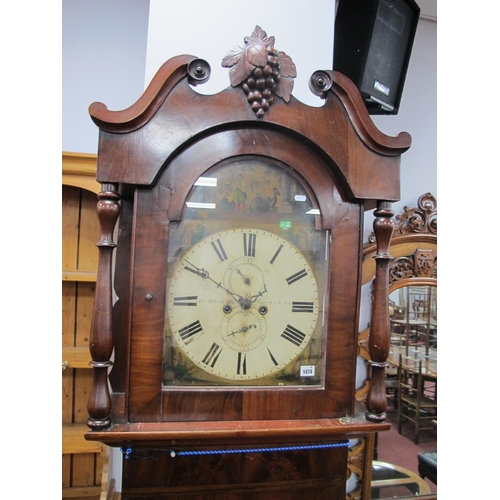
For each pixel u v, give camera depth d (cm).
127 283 92
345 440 91
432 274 146
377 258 84
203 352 79
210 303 79
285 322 82
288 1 99
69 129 133
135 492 87
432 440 146
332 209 83
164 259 77
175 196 78
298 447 90
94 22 135
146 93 75
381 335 82
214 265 80
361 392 140
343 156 82
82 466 137
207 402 77
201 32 95
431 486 144
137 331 76
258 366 80
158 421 76
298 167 82
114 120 73
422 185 156
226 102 78
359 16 115
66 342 135
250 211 81
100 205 74
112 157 74
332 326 82
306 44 100
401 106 154
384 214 84
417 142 156
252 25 97
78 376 137
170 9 94
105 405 73
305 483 94
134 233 76
